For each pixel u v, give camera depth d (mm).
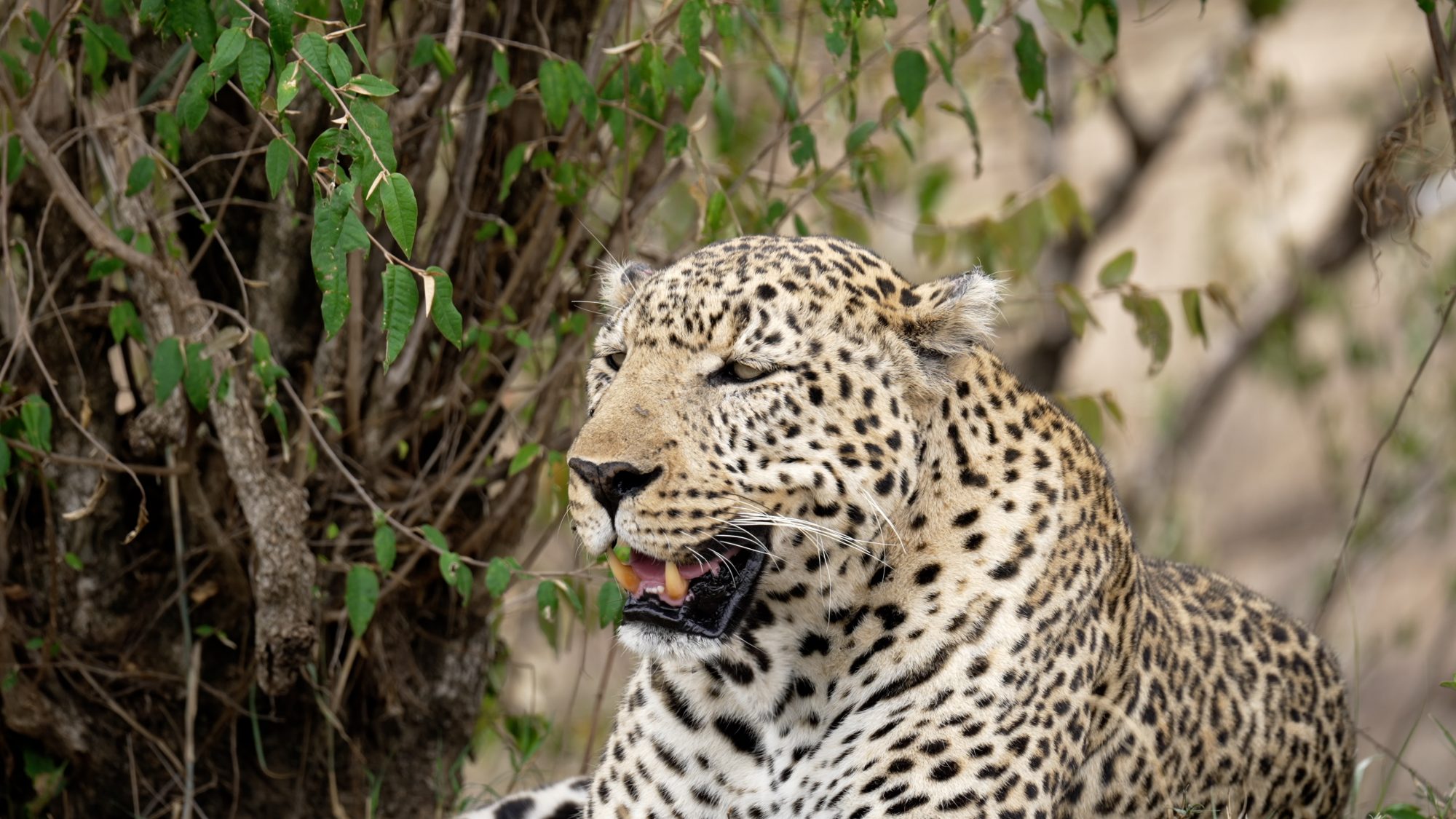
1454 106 11062
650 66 10711
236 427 10445
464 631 12539
